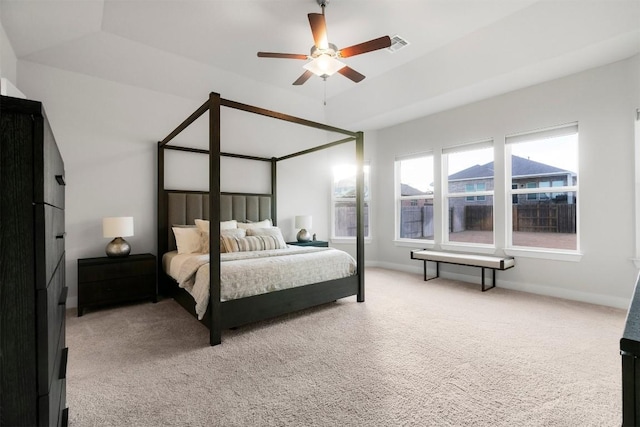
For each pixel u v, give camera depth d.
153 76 3.77
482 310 3.13
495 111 4.07
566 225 3.66
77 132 3.47
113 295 3.26
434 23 3.05
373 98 4.65
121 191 3.74
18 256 0.75
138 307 3.36
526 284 3.84
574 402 1.62
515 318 2.89
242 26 3.07
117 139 3.71
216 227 2.40
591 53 2.96
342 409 1.58
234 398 1.68
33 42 2.90
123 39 3.24
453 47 3.43
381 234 5.60
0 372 0.73
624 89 3.10
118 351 2.26
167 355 2.20
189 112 4.24
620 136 3.14
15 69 3.07
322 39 2.50
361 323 2.80
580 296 3.42
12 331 0.74
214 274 2.39
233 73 4.10
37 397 0.77
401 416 1.52
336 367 2.01
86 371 1.97
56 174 1.07
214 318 2.38
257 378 1.88
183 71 3.84
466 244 4.45
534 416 1.51
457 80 3.74
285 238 5.29
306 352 2.23
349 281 3.36
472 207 4.50
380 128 5.55
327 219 5.82
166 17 2.90
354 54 2.68
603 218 3.26
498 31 3.09
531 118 3.75
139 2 2.69
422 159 5.11
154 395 1.71
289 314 3.05
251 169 4.89
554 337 2.45
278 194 5.22
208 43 3.38
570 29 2.79
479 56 3.39
